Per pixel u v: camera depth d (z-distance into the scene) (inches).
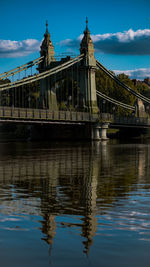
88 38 2955.2
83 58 2942.9
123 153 1594.5
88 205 515.2
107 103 3981.3
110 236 373.7
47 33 2960.1
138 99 3636.8
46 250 337.7
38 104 2982.3
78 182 739.4
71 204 522.9
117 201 543.5
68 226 407.5
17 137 3782.0
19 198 568.1
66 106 3267.7
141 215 454.9
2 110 2229.3
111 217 446.3
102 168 999.6
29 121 2442.2
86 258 320.2
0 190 643.5
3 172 906.1
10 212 471.5
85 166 1050.1
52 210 484.1
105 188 663.8
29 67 2731.3
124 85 3287.4
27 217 446.3
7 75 2461.9
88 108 2945.4
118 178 799.7
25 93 3860.7
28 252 332.5
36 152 1647.4
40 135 3304.6
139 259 318.7
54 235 377.1
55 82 2945.4
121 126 3218.5
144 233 382.6
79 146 2178.9
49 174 868.0
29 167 1023.6
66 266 305.1
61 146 2172.7
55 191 633.6
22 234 379.2
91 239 365.1
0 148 1963.6
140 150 1811.0
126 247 344.2
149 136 4052.7
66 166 1049.5
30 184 712.4
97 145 2303.2
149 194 600.4
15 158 1323.8
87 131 3004.4
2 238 367.6
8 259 318.3
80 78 2972.4
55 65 2925.7
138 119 3417.8
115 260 316.5
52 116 2564.0
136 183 724.0
